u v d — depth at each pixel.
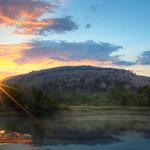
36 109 150.38
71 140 58.81
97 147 53.62
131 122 96.06
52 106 155.12
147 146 55.25
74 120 104.81
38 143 55.22
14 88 149.38
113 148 53.28
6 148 50.91
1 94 146.88
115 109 171.62
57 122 97.31
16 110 145.88
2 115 131.38
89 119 108.88
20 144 53.94
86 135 65.31
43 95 153.12
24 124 90.25
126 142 58.44
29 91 154.00
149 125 86.94
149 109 172.88
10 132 63.81
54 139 59.19
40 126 83.31
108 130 74.81
